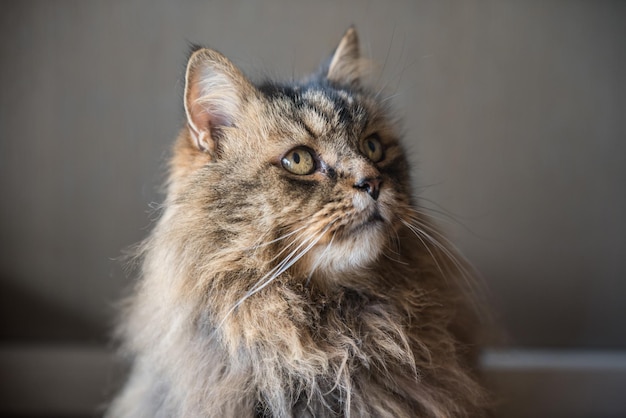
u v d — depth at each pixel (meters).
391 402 0.54
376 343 0.55
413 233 0.59
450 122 0.83
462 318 0.63
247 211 0.54
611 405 0.84
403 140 0.70
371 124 0.60
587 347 0.85
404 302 0.57
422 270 0.60
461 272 0.63
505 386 0.83
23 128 0.80
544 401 0.84
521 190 0.84
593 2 0.82
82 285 0.83
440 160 0.83
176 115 0.80
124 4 0.80
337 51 0.66
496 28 0.82
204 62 0.56
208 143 0.56
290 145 0.55
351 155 0.55
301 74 0.78
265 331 0.53
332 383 0.54
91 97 0.80
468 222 0.84
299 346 0.53
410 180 0.62
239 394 0.53
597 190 0.84
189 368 0.54
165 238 0.56
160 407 0.56
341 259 0.55
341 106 0.58
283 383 0.53
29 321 0.83
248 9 0.81
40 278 0.82
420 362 0.56
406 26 0.82
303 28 0.81
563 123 0.83
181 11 0.80
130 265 0.59
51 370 0.82
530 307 0.85
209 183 0.55
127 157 0.81
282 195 0.54
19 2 0.78
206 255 0.54
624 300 0.85
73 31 0.79
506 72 0.83
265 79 0.65
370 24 0.82
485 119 0.83
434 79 0.82
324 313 0.55
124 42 0.80
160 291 0.56
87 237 0.82
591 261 0.85
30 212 0.81
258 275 0.54
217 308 0.54
